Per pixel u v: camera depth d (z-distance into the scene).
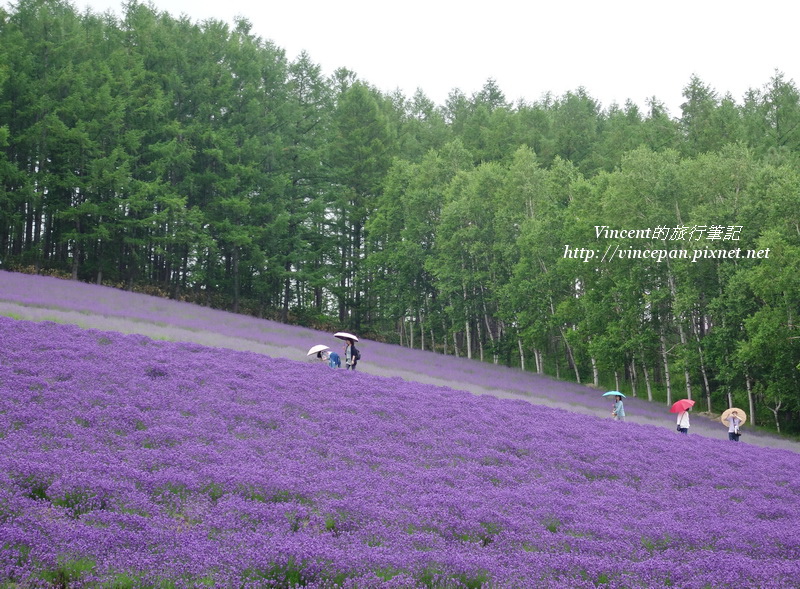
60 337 22.34
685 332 54.41
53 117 57.59
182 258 68.69
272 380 21.44
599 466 17.80
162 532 8.84
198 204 71.44
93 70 65.75
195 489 10.89
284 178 69.50
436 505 11.95
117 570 7.67
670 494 16.19
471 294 69.50
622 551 11.14
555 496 14.05
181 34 75.94
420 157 90.06
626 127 80.00
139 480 10.73
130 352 21.67
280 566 8.38
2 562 7.40
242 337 37.09
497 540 10.77
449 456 16.33
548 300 60.62
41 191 58.88
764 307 41.78
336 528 10.43
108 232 59.22
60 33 66.25
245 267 70.69
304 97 81.94
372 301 81.06
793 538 12.99
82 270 64.19
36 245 60.84
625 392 60.59
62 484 9.80
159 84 69.38
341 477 12.88
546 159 82.06
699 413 47.41
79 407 14.45
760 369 45.72
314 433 16.19
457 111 102.81
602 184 57.19
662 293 49.41
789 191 44.84
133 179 62.56
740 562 11.00
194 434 14.01
